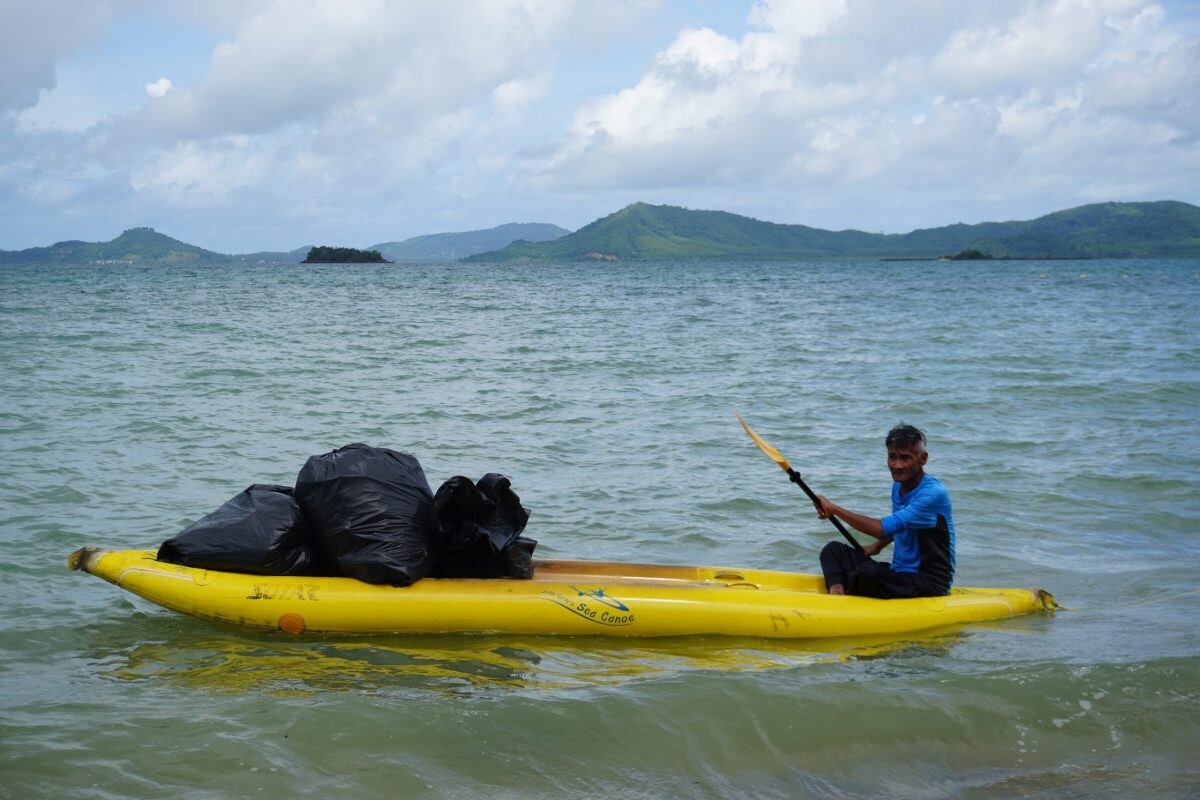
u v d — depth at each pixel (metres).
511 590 5.72
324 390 14.19
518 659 5.29
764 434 11.41
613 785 3.91
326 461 6.03
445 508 5.98
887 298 45.78
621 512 8.21
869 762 4.18
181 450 9.98
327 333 23.66
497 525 5.94
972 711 4.57
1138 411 12.92
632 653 5.44
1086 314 32.56
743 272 114.31
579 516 8.08
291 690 4.72
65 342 19.69
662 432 11.52
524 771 3.97
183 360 17.14
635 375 16.55
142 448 9.99
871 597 6.02
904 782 4.04
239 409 12.38
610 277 88.69
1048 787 4.02
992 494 8.86
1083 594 6.47
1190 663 5.03
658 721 4.39
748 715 4.47
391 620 5.60
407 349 20.17
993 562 7.12
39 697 4.55
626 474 9.47
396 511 5.81
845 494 8.84
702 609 5.68
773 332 25.44
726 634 5.67
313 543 5.98
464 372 16.61
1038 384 15.12
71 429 10.78
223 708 4.42
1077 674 4.90
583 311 34.88
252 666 5.07
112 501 8.05
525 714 4.40
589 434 11.36
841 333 25.08
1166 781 4.07
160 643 5.39
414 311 33.81
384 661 5.21
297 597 5.61
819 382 15.67
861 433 11.51
